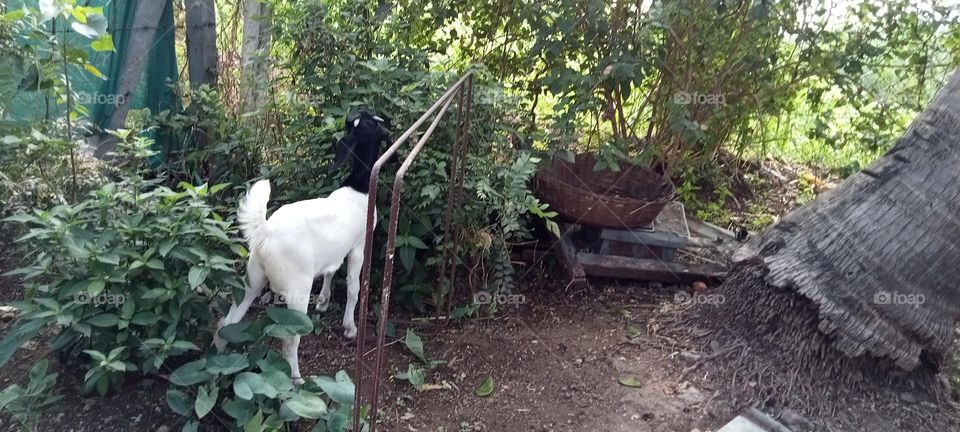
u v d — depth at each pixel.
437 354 3.40
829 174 5.59
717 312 3.54
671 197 4.20
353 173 3.17
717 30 4.14
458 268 3.86
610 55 3.99
